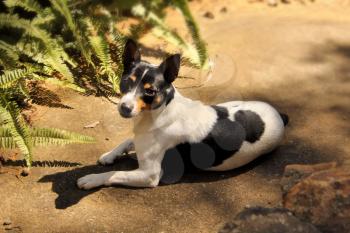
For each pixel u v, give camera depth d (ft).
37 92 7.98
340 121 7.89
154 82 6.63
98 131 7.67
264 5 10.16
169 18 9.65
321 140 7.60
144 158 6.92
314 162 7.31
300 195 5.88
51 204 6.81
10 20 8.06
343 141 7.59
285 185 6.03
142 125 6.86
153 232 6.59
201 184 7.06
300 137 7.63
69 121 7.76
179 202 6.88
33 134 7.22
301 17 9.90
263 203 6.86
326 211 5.77
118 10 9.13
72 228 6.60
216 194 6.97
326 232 5.71
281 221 5.70
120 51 8.46
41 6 8.83
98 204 6.82
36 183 7.02
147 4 9.10
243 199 6.92
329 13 10.08
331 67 8.81
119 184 6.98
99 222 6.66
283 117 7.57
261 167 7.26
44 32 8.11
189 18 8.75
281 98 8.24
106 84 8.26
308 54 9.04
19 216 6.70
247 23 9.65
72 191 6.95
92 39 8.36
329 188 5.84
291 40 9.30
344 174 5.93
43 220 6.66
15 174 7.09
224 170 7.18
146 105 6.67
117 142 7.55
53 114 7.84
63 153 7.38
